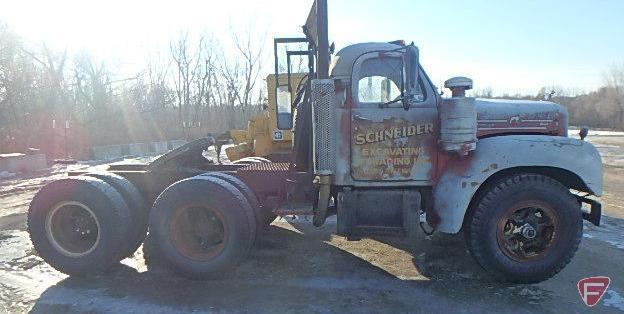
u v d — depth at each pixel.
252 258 4.98
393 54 4.36
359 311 3.64
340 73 4.41
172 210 4.23
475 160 4.15
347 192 4.41
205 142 5.10
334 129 4.35
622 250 5.20
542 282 4.22
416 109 4.34
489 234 4.08
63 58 26.55
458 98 4.04
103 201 4.37
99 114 30.22
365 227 4.43
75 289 4.14
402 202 4.38
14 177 13.02
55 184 4.47
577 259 4.89
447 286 4.16
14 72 23.58
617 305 3.72
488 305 3.73
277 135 9.45
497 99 4.76
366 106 4.34
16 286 4.21
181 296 3.95
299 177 4.74
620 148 22.30
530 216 4.12
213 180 4.26
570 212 4.05
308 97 4.77
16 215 7.35
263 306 3.73
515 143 4.13
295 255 5.08
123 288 4.14
